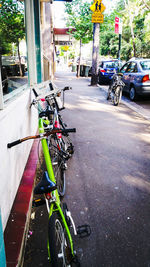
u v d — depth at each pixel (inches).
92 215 107.8
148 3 850.1
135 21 1074.7
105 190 128.0
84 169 150.6
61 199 119.2
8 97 105.4
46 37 479.5
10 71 112.2
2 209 85.0
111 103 358.6
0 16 94.8
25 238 90.7
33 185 119.6
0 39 94.9
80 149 181.0
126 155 172.2
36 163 140.3
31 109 165.5
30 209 107.0
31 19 171.6
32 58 175.8
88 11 695.1
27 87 164.7
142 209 112.9
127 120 265.1
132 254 87.5
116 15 671.1
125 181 137.3
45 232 97.8
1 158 83.0
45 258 85.4
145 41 1131.3
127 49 1198.3
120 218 106.3
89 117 275.1
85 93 453.1
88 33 754.8
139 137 210.4
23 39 156.3
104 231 98.2
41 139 83.3
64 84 589.9
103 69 585.0
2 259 61.2
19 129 116.4
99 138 205.8
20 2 144.3
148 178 141.3
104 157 168.2
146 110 312.2
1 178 83.0
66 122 253.1
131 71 382.6
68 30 826.8
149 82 338.0
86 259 84.8
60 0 290.2
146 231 98.9
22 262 82.4
